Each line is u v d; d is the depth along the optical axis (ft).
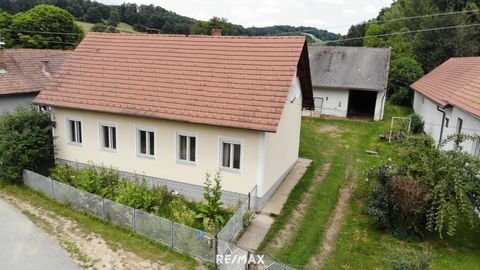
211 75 48.03
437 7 187.52
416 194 35.53
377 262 33.30
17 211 42.57
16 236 36.91
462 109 49.85
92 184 43.93
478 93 49.98
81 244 35.60
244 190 43.60
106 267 31.99
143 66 52.60
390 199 38.11
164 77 49.90
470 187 34.27
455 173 34.81
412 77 122.62
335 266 32.60
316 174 57.31
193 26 221.87
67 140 53.47
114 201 41.01
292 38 48.83
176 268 31.96
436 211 35.91
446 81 78.23
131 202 40.42
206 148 44.50
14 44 169.37
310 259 33.65
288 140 54.08
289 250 35.06
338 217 42.47
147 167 48.67
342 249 35.45
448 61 102.42
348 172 58.54
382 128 92.02
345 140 80.07
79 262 32.71
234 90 45.09
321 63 113.19
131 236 37.11
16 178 50.24
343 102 105.81
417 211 35.78
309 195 48.78
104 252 34.30
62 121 53.01
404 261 28.73
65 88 52.47
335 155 68.44
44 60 85.81
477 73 64.75
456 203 34.88
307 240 37.09
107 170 49.34
